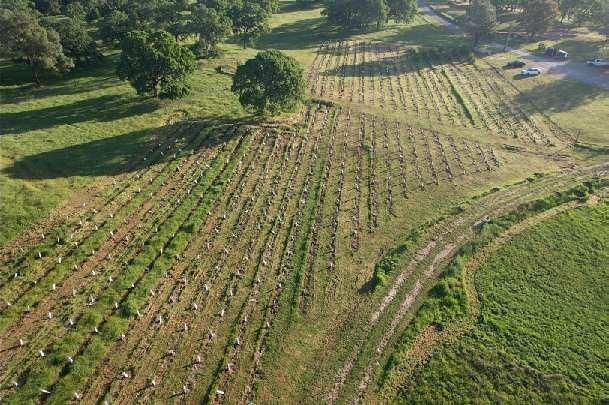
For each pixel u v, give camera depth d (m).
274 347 33.97
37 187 50.41
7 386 31.28
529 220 46.91
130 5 94.19
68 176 52.84
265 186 52.12
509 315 36.62
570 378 32.12
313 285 39.16
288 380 31.88
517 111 71.75
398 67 93.69
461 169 55.59
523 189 51.50
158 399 30.66
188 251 42.62
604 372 32.47
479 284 39.47
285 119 67.69
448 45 107.69
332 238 44.34
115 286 38.78
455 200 49.78
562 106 72.44
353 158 57.75
